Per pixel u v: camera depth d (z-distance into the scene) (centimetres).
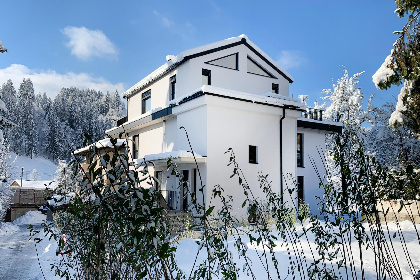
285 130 1642
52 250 1303
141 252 235
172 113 1661
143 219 209
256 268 614
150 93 2159
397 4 902
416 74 908
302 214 382
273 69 2019
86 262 296
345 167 320
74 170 247
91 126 12450
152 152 1955
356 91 3070
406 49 907
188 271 620
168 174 1614
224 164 1418
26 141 12544
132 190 217
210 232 290
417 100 942
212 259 280
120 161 223
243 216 1388
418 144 1947
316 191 1838
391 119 1009
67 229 394
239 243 318
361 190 316
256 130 1542
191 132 1521
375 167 323
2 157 2330
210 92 1408
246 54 1920
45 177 11006
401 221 948
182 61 1747
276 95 1638
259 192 1480
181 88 1770
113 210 224
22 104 13812
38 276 930
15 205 3050
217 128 1434
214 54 1800
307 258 634
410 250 629
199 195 1373
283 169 1591
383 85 964
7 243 1639
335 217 338
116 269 298
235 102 1476
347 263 559
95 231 245
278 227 391
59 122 13112
